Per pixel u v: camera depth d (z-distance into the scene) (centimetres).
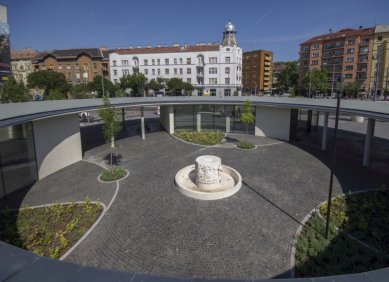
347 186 1462
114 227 1070
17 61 8162
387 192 1371
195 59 7262
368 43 7481
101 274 185
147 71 7550
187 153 2158
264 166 1808
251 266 847
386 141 2547
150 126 3469
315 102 2186
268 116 2684
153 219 1127
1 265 192
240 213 1170
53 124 1720
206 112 2966
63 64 7644
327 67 8494
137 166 1839
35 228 1062
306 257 874
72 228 1052
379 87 7356
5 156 1352
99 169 1791
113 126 1764
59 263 195
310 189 1424
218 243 962
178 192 1391
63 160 1830
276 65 12031
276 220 1112
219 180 1448
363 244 937
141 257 894
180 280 183
